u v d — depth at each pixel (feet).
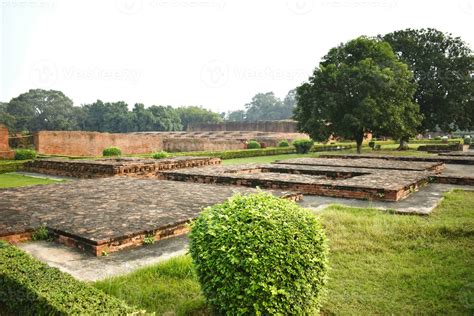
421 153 85.15
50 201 24.98
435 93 93.91
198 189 30.60
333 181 32.78
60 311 8.58
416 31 97.25
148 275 13.42
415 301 11.75
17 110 193.36
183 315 10.84
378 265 14.67
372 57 81.25
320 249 10.27
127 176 43.68
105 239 16.43
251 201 10.72
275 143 123.65
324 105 79.51
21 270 10.98
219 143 106.32
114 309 8.71
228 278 9.52
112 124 201.57
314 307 10.19
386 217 21.52
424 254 15.74
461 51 94.02
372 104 72.74
